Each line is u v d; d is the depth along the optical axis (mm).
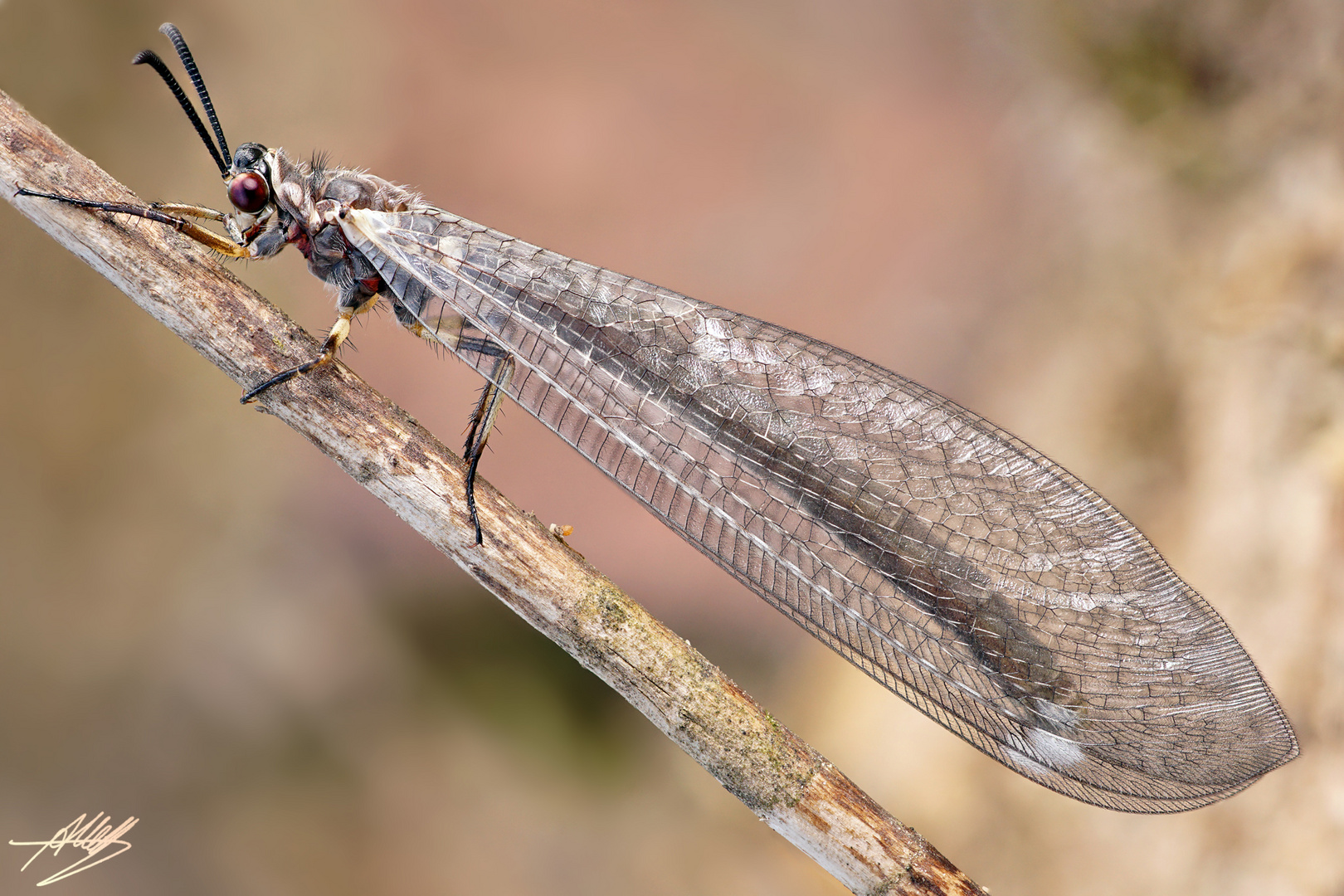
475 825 201
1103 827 197
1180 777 176
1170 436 205
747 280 206
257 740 202
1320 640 194
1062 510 178
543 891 199
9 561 203
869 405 179
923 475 179
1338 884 190
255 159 181
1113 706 177
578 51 204
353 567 205
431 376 201
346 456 177
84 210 176
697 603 205
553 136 204
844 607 180
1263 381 201
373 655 204
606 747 204
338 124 206
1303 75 206
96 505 205
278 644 203
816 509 180
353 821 200
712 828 202
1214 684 176
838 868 176
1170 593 177
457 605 205
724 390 180
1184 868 194
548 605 177
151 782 201
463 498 177
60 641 203
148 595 204
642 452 180
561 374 180
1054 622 178
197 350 177
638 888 200
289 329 177
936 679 179
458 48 205
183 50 181
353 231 181
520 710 204
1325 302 201
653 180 205
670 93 206
